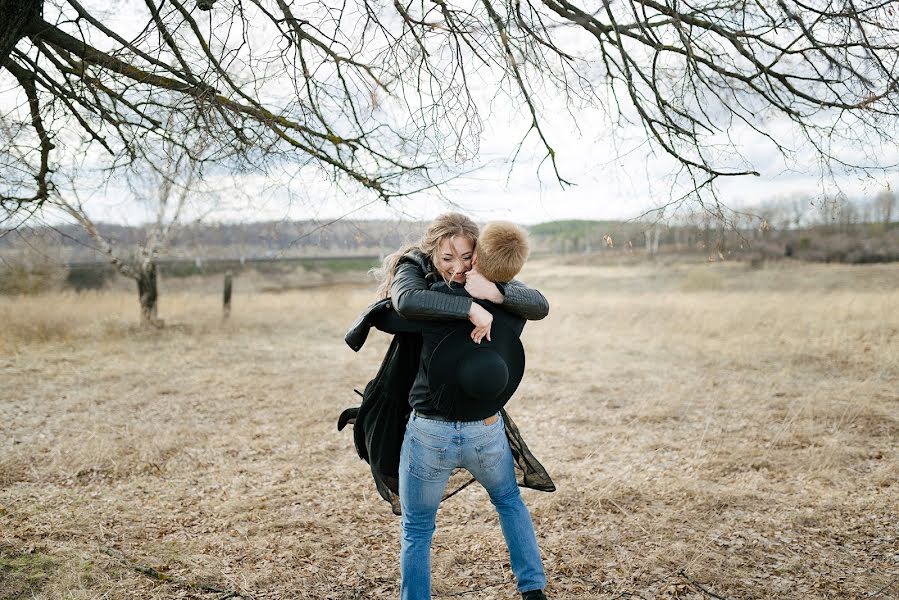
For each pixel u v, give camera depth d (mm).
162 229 13211
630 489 4297
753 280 25516
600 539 3549
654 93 3791
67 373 9055
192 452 5488
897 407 6359
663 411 6551
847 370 8398
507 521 2623
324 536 3695
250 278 25734
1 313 13406
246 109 3645
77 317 14414
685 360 9688
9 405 7164
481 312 2326
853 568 3102
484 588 3072
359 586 3113
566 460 5164
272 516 4004
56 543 3494
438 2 3145
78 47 3504
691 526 3686
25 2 3328
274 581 3152
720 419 6250
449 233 2502
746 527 3643
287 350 11391
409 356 2598
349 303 20422
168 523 3902
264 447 5660
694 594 2918
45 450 5438
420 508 2510
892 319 12180
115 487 4594
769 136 3688
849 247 30656
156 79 3502
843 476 4465
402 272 2486
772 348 10211
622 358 10000
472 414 2408
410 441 2479
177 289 23172
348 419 2914
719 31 3484
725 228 3506
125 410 7016
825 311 13953
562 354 10430
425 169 3865
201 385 8344
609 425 6234
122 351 11000
